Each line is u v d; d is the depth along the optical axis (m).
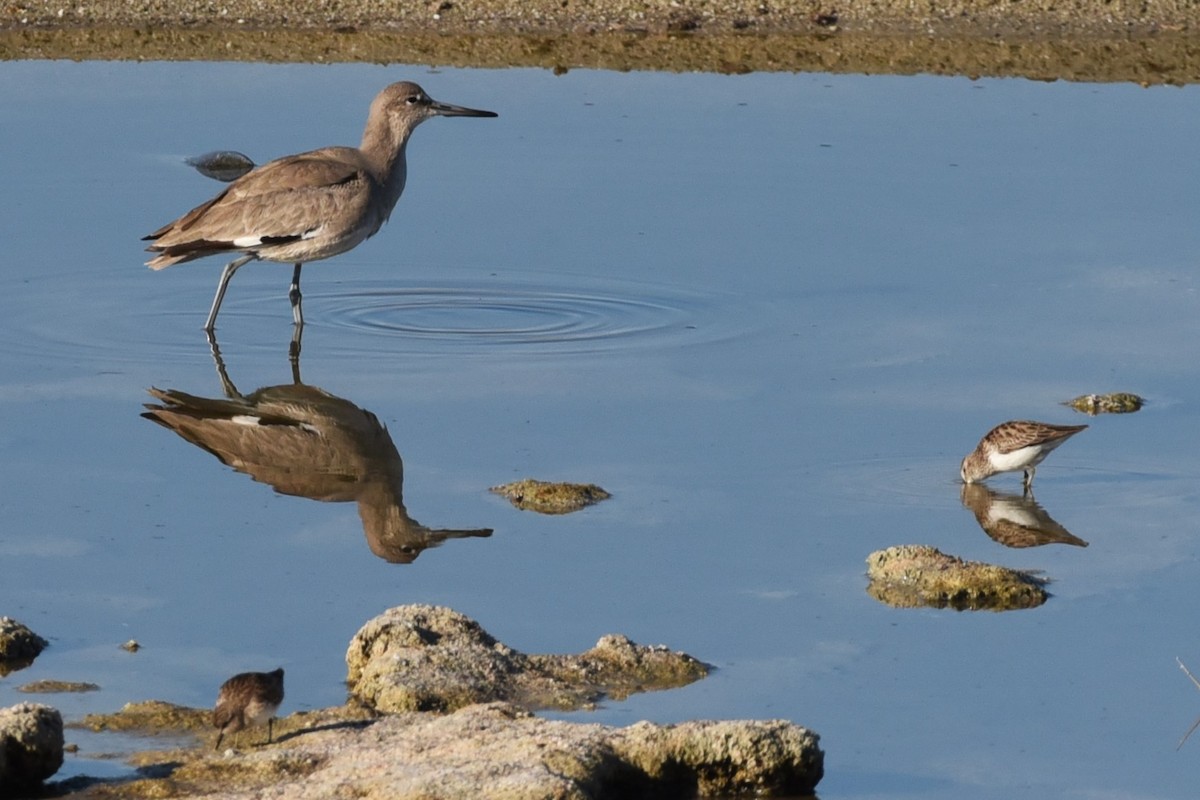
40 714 9.89
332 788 9.51
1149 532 13.77
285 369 17.00
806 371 16.75
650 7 26.22
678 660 11.68
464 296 18.75
